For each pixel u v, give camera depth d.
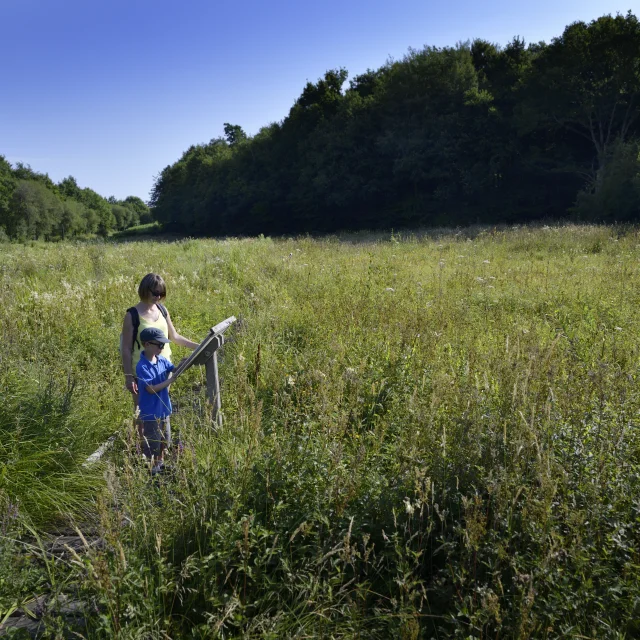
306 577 3.00
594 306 8.80
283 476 3.58
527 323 7.98
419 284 10.86
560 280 11.20
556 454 3.58
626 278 10.97
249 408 4.56
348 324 7.63
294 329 8.20
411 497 3.46
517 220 45.50
